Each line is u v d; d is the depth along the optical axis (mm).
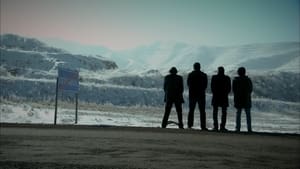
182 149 6668
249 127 12656
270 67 141625
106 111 38375
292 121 40625
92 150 6281
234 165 5109
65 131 10297
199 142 8039
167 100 13547
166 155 5855
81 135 9086
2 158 5270
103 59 106188
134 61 182375
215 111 12844
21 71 78062
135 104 57969
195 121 30375
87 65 96938
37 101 48750
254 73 91312
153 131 10922
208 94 64812
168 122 13859
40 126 12242
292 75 91562
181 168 4719
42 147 6621
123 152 6086
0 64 80812
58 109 33406
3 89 54375
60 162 4941
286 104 62812
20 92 55156
